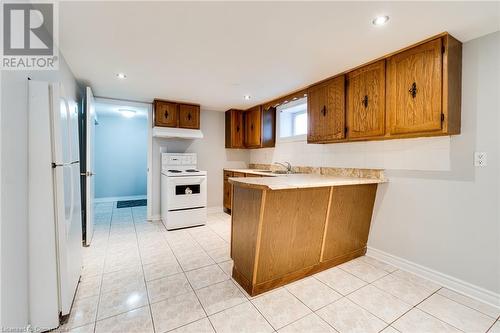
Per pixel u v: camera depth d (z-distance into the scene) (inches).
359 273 90.0
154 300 72.1
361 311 67.9
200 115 179.9
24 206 53.6
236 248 85.3
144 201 226.7
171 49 82.8
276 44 78.7
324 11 60.6
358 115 96.3
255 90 131.6
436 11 60.1
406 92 80.3
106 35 73.4
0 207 44.3
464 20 64.0
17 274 50.6
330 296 75.1
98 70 102.3
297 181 81.7
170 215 141.3
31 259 55.8
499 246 69.4
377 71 89.4
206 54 86.7
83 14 62.3
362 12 60.9
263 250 74.9
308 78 110.7
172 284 81.4
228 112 185.8
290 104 153.1
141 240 123.6
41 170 56.3
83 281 82.4
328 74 105.0
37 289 56.6
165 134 151.9
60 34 72.4
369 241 105.9
